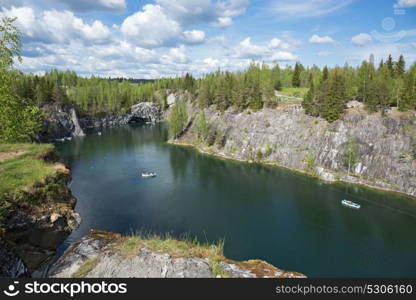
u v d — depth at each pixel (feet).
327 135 276.00
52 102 451.12
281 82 523.29
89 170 260.21
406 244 139.64
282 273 54.54
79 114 522.88
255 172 271.90
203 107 460.55
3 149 119.96
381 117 258.98
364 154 250.78
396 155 234.17
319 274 114.42
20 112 67.31
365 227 157.58
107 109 586.45
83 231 141.90
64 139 429.38
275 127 326.03
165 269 51.67
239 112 376.68
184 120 438.81
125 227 149.18
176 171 266.98
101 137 457.27
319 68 538.47
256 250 131.23
